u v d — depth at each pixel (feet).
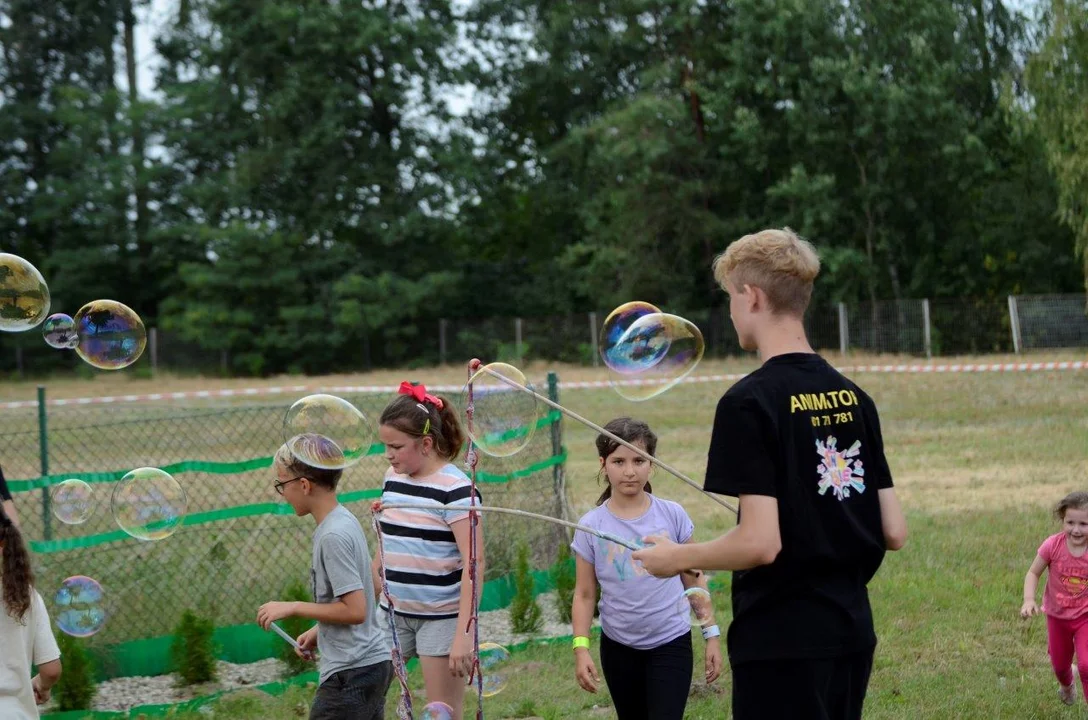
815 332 86.79
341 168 105.60
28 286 14.57
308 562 24.13
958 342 80.33
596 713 16.12
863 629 8.14
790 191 89.15
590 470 39.52
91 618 13.65
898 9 89.04
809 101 89.56
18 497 32.40
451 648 11.66
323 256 104.58
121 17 118.73
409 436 12.11
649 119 95.14
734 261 8.56
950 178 89.71
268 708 16.81
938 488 32.48
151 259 108.06
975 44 93.56
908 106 86.17
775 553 7.76
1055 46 64.03
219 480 35.58
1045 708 15.46
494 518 23.08
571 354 97.55
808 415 8.11
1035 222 93.66
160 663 18.93
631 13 104.58
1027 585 15.44
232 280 100.07
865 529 8.23
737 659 8.19
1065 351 74.02
